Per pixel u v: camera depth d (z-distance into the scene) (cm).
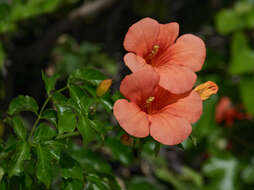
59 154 266
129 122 245
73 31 764
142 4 744
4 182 268
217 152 560
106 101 284
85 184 294
